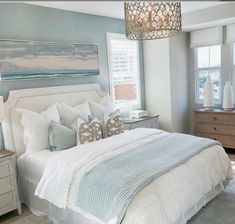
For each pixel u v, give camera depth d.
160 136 3.15
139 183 1.96
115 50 4.41
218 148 2.92
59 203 2.25
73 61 3.68
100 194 2.00
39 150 2.98
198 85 5.14
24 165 2.91
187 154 2.51
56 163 2.48
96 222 2.10
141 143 2.87
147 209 1.84
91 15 3.96
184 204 2.20
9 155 2.68
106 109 3.74
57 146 2.88
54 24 3.49
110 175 2.11
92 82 4.03
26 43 3.15
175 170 2.25
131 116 4.43
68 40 3.67
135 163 2.30
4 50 2.96
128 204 1.82
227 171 2.94
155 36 2.89
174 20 2.51
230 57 4.57
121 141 2.90
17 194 2.78
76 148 2.70
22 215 2.80
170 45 4.58
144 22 2.53
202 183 2.47
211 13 3.98
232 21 4.08
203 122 4.64
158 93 4.88
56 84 3.54
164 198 2.00
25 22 3.18
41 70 3.32
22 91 3.12
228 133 4.35
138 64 4.87
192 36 4.90
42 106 3.29
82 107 3.56
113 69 4.39
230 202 2.78
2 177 2.64
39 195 2.44
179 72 4.87
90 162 2.37
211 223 2.41
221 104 4.83
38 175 2.72
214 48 4.82
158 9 2.47
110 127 3.33
